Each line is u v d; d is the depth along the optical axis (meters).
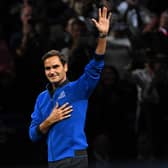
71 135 16.44
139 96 26.44
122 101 26.94
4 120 28.31
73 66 25.52
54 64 16.84
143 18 29.48
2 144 27.66
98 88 26.50
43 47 27.73
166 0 30.86
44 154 27.36
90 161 25.94
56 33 28.05
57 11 30.95
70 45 26.55
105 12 16.64
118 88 27.02
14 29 31.55
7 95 29.02
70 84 16.80
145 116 26.42
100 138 25.97
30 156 27.42
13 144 27.69
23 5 29.94
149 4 30.95
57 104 16.62
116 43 28.00
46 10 29.28
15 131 27.91
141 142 26.33
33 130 17.03
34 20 27.75
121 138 26.83
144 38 26.88
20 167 20.84
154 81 26.33
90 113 26.56
